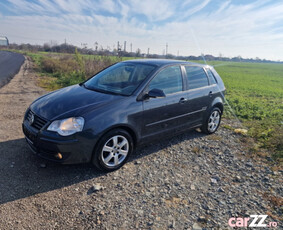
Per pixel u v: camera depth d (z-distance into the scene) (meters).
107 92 3.86
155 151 4.39
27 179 3.23
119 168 3.68
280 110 8.59
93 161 3.35
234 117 7.14
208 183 3.47
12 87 10.34
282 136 5.20
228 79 25.48
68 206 2.77
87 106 3.35
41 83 12.03
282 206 3.02
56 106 3.46
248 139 5.26
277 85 22.16
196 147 4.70
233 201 3.07
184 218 2.70
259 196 3.21
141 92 3.74
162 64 4.27
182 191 3.21
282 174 3.83
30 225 2.45
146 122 3.82
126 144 3.65
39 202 2.80
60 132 3.08
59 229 2.42
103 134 3.31
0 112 6.27
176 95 4.27
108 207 2.79
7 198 2.82
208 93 5.04
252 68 59.69
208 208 2.90
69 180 3.28
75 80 12.30
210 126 5.43
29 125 3.46
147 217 2.67
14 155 3.83
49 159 3.21
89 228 2.45
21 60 29.28
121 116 3.43
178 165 3.93
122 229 2.47
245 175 3.76
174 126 4.39
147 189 3.20
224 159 4.27
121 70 4.41
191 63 4.92
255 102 10.47
